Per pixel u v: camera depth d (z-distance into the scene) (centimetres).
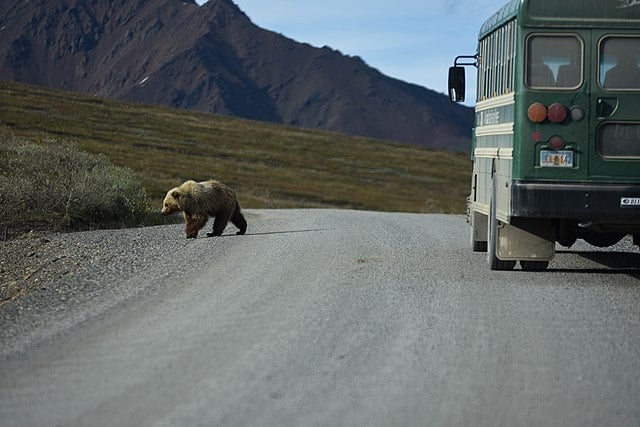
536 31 1897
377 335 1400
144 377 1135
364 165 16750
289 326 1461
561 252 2647
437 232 3391
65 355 1254
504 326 1471
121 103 19438
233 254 2486
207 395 1056
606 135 1889
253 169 13988
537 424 960
